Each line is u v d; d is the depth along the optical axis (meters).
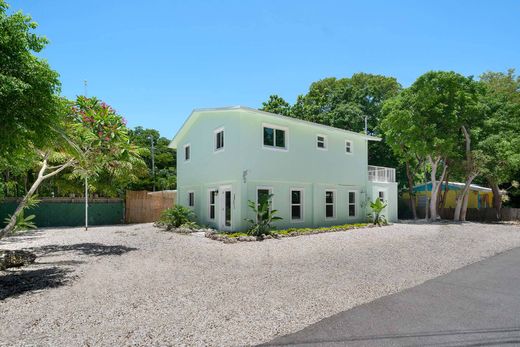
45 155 10.82
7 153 7.91
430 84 22.41
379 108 34.56
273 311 5.43
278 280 7.37
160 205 25.09
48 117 7.31
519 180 27.75
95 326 4.80
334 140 19.98
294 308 5.58
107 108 11.65
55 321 4.98
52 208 21.03
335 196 19.92
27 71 6.64
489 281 7.49
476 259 10.16
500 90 32.19
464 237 15.21
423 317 5.21
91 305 5.70
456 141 23.48
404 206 29.89
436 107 21.97
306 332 4.64
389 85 36.75
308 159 18.30
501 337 4.48
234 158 15.65
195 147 19.62
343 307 5.66
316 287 6.83
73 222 21.77
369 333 4.60
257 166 15.97
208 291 6.53
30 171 22.59
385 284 7.12
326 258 9.88
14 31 6.62
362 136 21.11
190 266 8.78
